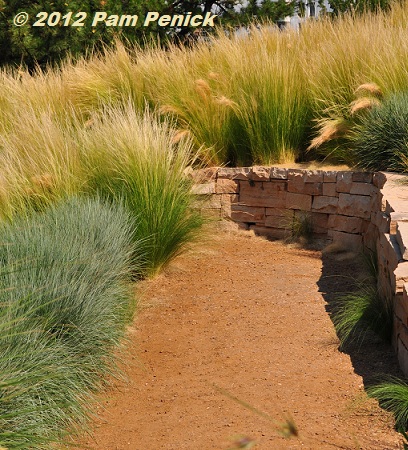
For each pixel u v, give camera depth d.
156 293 6.65
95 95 9.60
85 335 4.69
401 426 3.90
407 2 10.15
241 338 5.48
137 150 7.09
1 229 5.68
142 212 6.93
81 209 6.31
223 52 9.63
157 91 9.41
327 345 5.21
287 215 8.30
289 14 14.70
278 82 8.83
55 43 13.39
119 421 4.27
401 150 7.32
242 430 4.02
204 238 7.82
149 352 5.32
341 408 4.23
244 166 9.11
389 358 4.88
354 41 8.77
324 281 6.76
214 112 9.05
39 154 7.46
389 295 5.15
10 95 9.91
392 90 8.17
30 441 3.64
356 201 7.56
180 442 3.95
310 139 8.83
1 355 3.88
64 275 4.86
